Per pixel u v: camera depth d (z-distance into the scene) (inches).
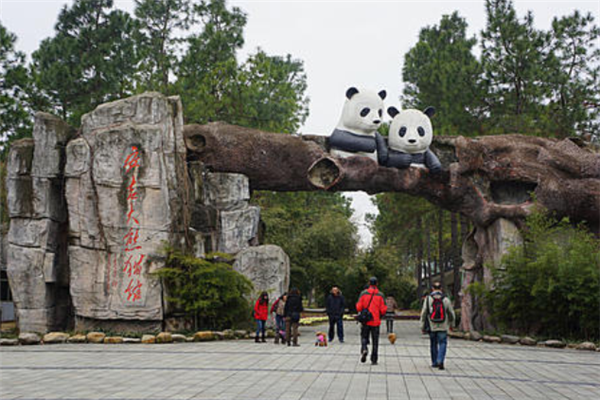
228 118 1258.0
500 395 323.9
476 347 617.3
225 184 765.9
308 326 984.9
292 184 783.7
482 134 1069.8
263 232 884.6
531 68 992.9
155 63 1449.3
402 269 2015.3
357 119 765.9
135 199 677.9
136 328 659.4
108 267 671.1
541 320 675.4
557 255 669.9
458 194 798.5
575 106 1030.4
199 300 657.6
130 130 688.4
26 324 679.7
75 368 414.0
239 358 476.1
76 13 1311.5
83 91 1263.5
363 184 782.5
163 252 665.6
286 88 1391.5
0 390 325.4
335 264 1427.2
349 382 359.3
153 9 1451.8
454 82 1063.0
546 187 773.9
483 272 820.6
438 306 429.1
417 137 772.6
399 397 313.3
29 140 724.7
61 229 716.0
